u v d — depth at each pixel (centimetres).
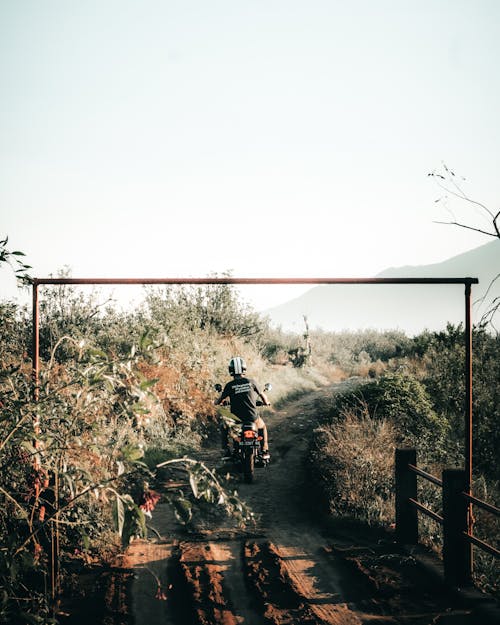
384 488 798
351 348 3155
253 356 1809
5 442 419
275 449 1119
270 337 2489
